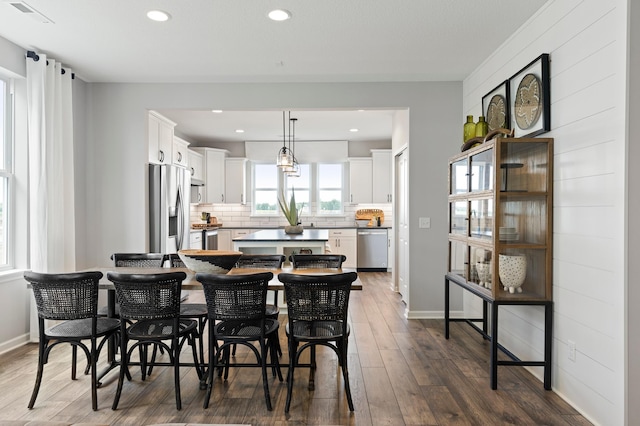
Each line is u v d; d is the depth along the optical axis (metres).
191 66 4.20
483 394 2.82
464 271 3.61
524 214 2.92
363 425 2.41
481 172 3.20
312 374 2.88
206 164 8.29
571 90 2.65
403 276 5.77
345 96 4.73
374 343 3.89
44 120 3.78
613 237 2.27
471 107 4.48
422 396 2.79
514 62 3.45
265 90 4.73
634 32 2.15
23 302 3.84
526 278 2.94
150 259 3.69
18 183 3.86
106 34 3.45
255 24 3.26
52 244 3.91
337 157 8.66
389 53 3.88
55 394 2.80
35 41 3.59
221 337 2.67
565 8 2.71
